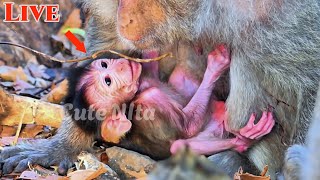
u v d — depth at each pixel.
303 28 5.53
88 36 6.64
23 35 8.75
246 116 5.77
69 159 6.11
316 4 5.53
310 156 3.15
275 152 5.79
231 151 5.86
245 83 5.72
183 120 5.92
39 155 6.08
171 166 2.65
